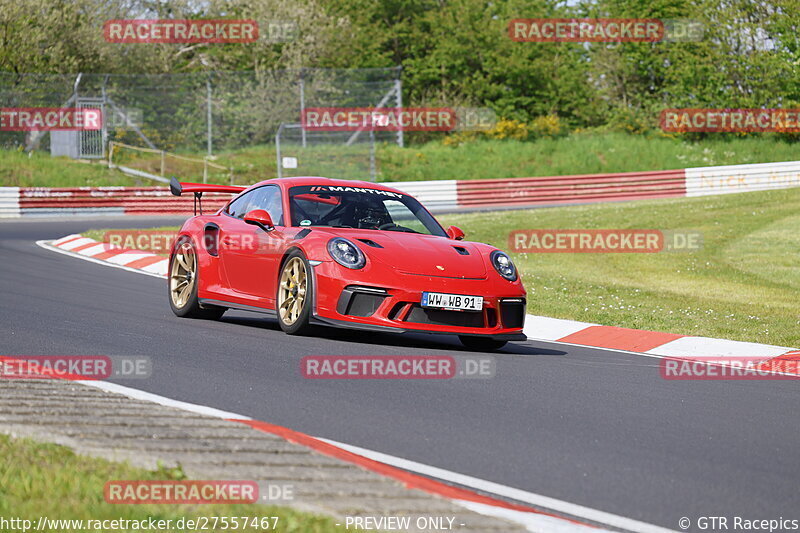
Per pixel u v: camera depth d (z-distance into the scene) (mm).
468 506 12438
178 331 28422
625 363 27234
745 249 58875
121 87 134250
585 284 45594
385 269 26578
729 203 83125
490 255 28781
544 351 29078
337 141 136750
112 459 13141
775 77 143500
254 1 153000
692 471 15242
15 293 36531
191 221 33875
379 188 32250
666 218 73938
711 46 147125
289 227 29406
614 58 162750
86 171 111562
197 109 134750
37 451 13125
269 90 142375
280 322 28516
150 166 119062
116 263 52656
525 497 13422
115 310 33312
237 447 14289
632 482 14445
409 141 145875
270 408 18344
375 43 160875
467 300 26828
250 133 138375
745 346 31109
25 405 16156
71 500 11180
